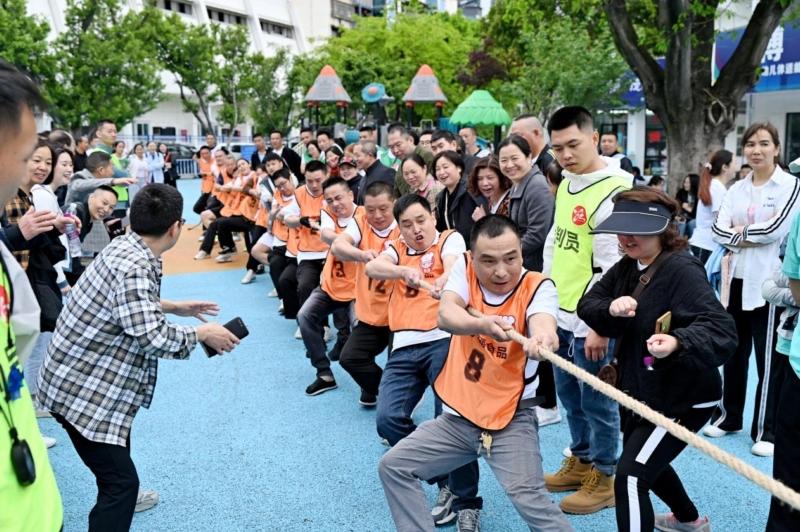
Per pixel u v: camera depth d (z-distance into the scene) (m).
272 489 3.93
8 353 1.67
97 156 6.60
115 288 2.81
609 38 17.47
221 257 11.13
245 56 33.06
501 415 2.78
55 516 1.75
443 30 31.09
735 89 9.82
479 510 3.42
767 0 9.45
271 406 5.18
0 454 1.54
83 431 2.79
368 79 29.17
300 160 11.20
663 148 19.28
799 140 13.73
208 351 3.03
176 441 4.57
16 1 21.61
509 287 2.86
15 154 1.64
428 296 3.85
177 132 40.88
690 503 3.20
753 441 4.38
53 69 22.44
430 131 8.09
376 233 4.70
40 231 4.06
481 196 4.97
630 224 2.70
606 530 3.42
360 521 3.58
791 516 2.71
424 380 3.97
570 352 3.73
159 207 2.90
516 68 24.55
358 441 4.55
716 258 5.33
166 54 30.11
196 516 3.65
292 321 7.64
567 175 3.71
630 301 2.74
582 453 3.78
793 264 2.84
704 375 2.73
